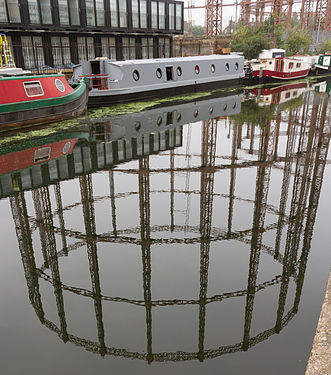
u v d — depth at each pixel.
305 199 8.14
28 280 5.31
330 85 35.31
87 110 20.78
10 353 3.88
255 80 35.06
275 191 8.70
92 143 13.50
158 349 3.87
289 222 7.02
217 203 8.04
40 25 24.19
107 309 4.59
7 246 6.29
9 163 11.04
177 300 4.72
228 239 6.42
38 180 9.64
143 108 21.38
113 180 9.72
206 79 28.59
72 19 25.94
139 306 4.62
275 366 3.59
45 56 25.62
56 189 9.02
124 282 5.19
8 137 14.36
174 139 14.19
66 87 18.22
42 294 4.96
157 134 15.02
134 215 7.54
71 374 3.59
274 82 35.69
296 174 9.96
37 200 8.33
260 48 50.53
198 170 10.51
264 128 16.09
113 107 21.67
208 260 5.73
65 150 12.56
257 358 3.69
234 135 14.87
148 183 9.43
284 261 5.61
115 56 30.44
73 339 4.07
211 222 7.11
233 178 9.73
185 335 4.07
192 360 3.70
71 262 5.79
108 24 28.16
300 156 11.73
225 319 4.30
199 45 50.72
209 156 11.87
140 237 6.59
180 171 10.42
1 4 22.33
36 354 3.87
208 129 16.03
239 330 4.10
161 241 6.43
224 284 5.06
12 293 4.99
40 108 16.27
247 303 4.60
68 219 7.38
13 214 7.59
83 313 4.54
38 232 6.82
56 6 24.64
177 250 6.10
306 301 4.60
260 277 5.21
